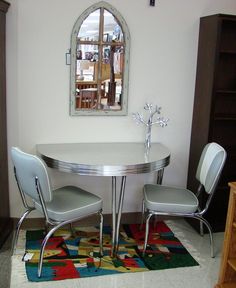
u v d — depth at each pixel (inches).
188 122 126.3
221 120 123.5
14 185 115.8
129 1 112.5
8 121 111.6
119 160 97.7
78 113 115.4
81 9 109.2
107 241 111.7
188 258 104.0
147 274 95.2
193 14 118.6
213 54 111.2
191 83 123.4
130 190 125.5
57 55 110.4
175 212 101.3
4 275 92.0
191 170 127.1
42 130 114.5
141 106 120.8
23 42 107.4
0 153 105.7
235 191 80.7
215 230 121.0
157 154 106.1
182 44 119.8
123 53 115.2
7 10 103.8
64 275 92.7
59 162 96.3
